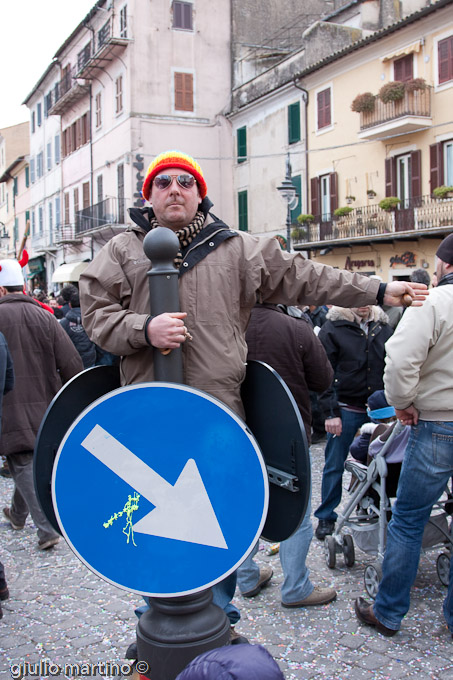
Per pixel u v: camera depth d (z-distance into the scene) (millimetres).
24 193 51750
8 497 6957
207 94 31578
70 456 2184
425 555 4859
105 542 2203
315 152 25625
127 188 31109
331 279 2711
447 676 3236
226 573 2232
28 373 5156
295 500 2447
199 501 2238
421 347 3264
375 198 23109
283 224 27672
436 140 20922
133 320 2449
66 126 40000
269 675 1509
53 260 43812
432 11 20031
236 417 2244
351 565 4617
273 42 32688
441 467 3412
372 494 4527
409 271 22438
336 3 30688
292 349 3898
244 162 30328
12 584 4531
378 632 3666
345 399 5086
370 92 22734
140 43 30594
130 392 2227
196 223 2646
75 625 3871
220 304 2602
